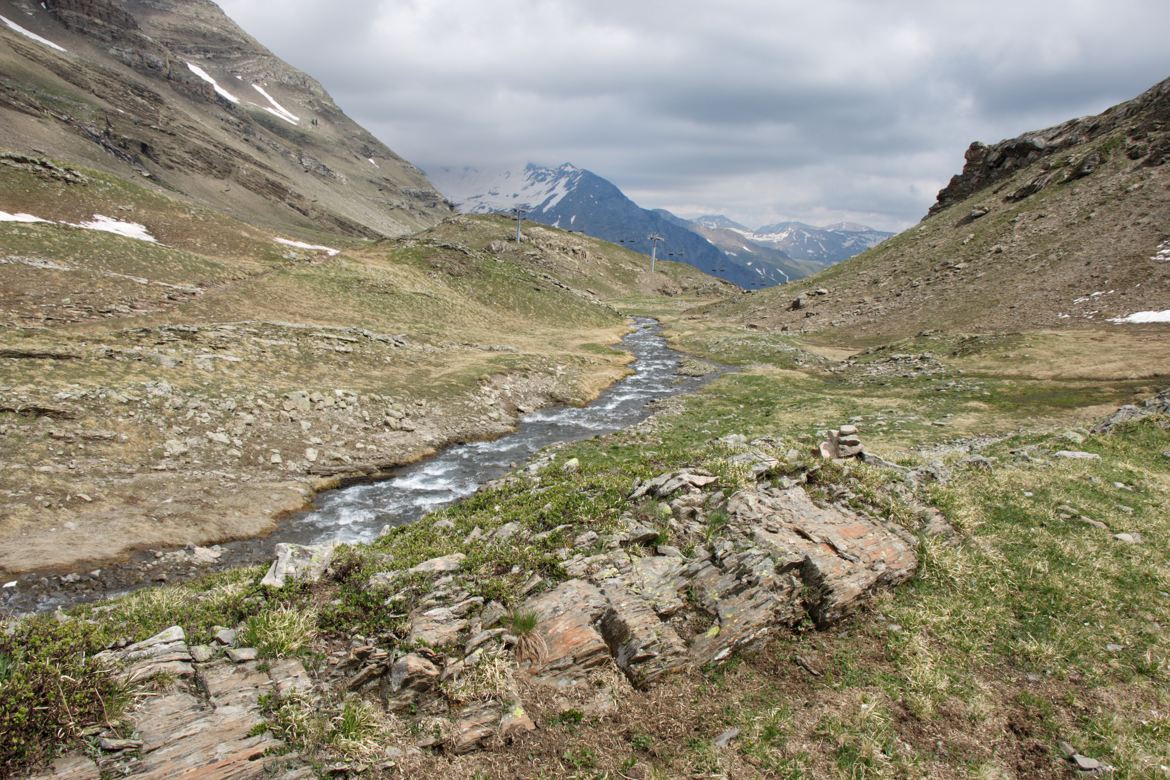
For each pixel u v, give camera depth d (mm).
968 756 8930
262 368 37688
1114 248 72500
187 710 8109
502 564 12320
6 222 55219
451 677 9219
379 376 42531
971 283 83125
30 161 69938
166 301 52156
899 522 14984
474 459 33312
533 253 181000
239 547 21359
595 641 10117
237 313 54531
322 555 12703
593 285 178750
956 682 10461
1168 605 12656
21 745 6898
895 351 64250
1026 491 18297
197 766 7273
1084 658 11102
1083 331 57375
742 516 13438
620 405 49562
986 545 14836
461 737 8531
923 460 21547
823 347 80250
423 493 27766
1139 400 37031
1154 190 78812
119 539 19688
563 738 8828
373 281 77438
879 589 12758
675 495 14656
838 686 10188
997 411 38406
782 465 15914
